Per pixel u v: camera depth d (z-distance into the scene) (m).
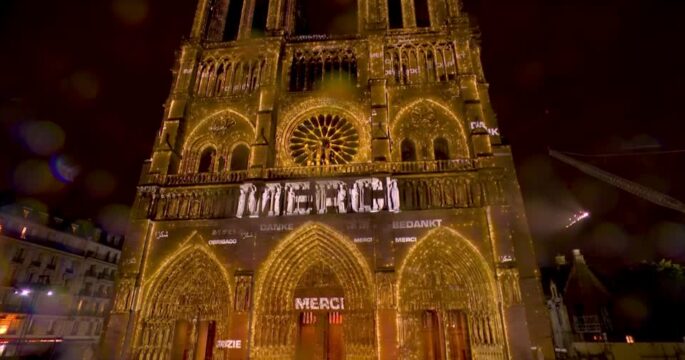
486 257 32.47
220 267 34.22
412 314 31.78
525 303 30.80
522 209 34.09
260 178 36.59
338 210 35.00
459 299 32.34
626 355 35.41
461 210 34.12
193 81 44.25
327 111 41.31
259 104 41.16
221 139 41.19
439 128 39.34
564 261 62.44
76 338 62.81
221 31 49.75
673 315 43.66
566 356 37.53
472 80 40.12
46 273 60.78
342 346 34.84
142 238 35.38
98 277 69.06
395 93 41.00
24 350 55.44
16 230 57.81
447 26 44.44
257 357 31.38
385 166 36.12
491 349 30.25
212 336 35.16
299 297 33.75
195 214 36.56
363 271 32.97
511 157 36.44
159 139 41.22
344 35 45.41
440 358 31.83
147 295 33.91
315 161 39.78
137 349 32.56
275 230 34.78
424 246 33.53
